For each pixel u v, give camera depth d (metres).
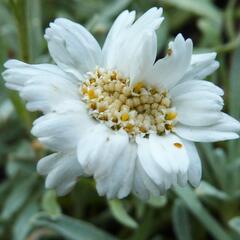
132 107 0.07
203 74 0.07
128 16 0.07
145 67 0.07
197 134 0.07
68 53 0.07
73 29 0.07
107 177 0.06
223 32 0.13
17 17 0.09
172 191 0.09
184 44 0.07
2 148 0.11
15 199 0.10
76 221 0.09
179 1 0.12
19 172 0.10
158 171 0.06
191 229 0.10
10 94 0.09
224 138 0.07
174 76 0.07
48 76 0.07
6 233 0.10
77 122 0.06
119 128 0.07
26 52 0.09
